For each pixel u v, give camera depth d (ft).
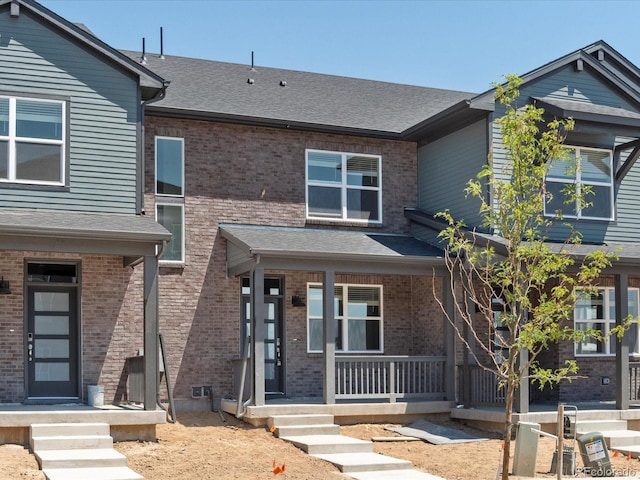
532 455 41.27
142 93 59.41
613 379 68.13
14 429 48.08
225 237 63.31
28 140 54.70
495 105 63.62
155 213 62.39
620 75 75.66
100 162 56.29
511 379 38.81
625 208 67.56
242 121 64.69
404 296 70.23
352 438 52.49
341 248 61.11
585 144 66.03
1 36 54.85
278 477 42.50
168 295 62.18
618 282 61.26
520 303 38.70
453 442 54.54
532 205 38.58
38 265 57.36
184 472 43.32
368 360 60.54
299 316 66.69
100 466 43.14
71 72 56.29
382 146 70.95
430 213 69.97
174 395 61.41
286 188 67.00
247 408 56.44
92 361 57.57
